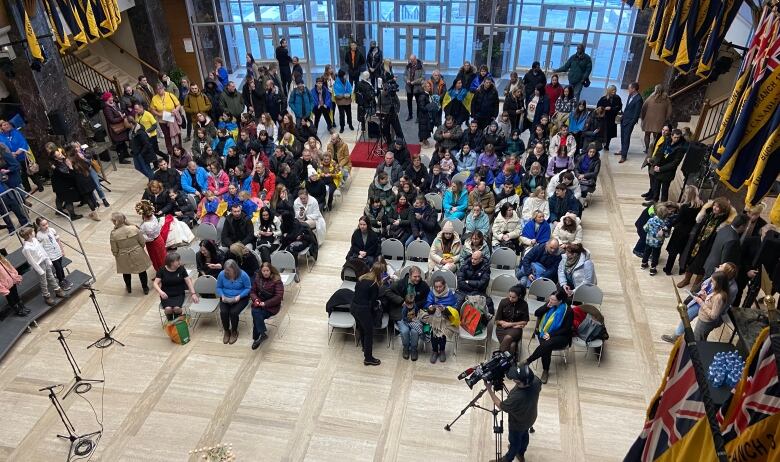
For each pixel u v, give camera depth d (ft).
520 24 59.62
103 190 45.44
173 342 30.19
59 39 42.27
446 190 37.99
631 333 30.12
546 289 29.60
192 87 51.16
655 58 56.08
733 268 25.49
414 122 56.54
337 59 65.36
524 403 20.54
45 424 25.73
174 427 25.44
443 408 26.02
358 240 32.91
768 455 9.48
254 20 63.31
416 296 28.22
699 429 10.57
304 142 47.39
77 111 48.49
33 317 31.40
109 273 35.78
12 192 38.34
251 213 38.17
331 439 24.71
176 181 40.45
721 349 23.49
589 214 40.83
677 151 38.42
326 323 31.35
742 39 39.58
